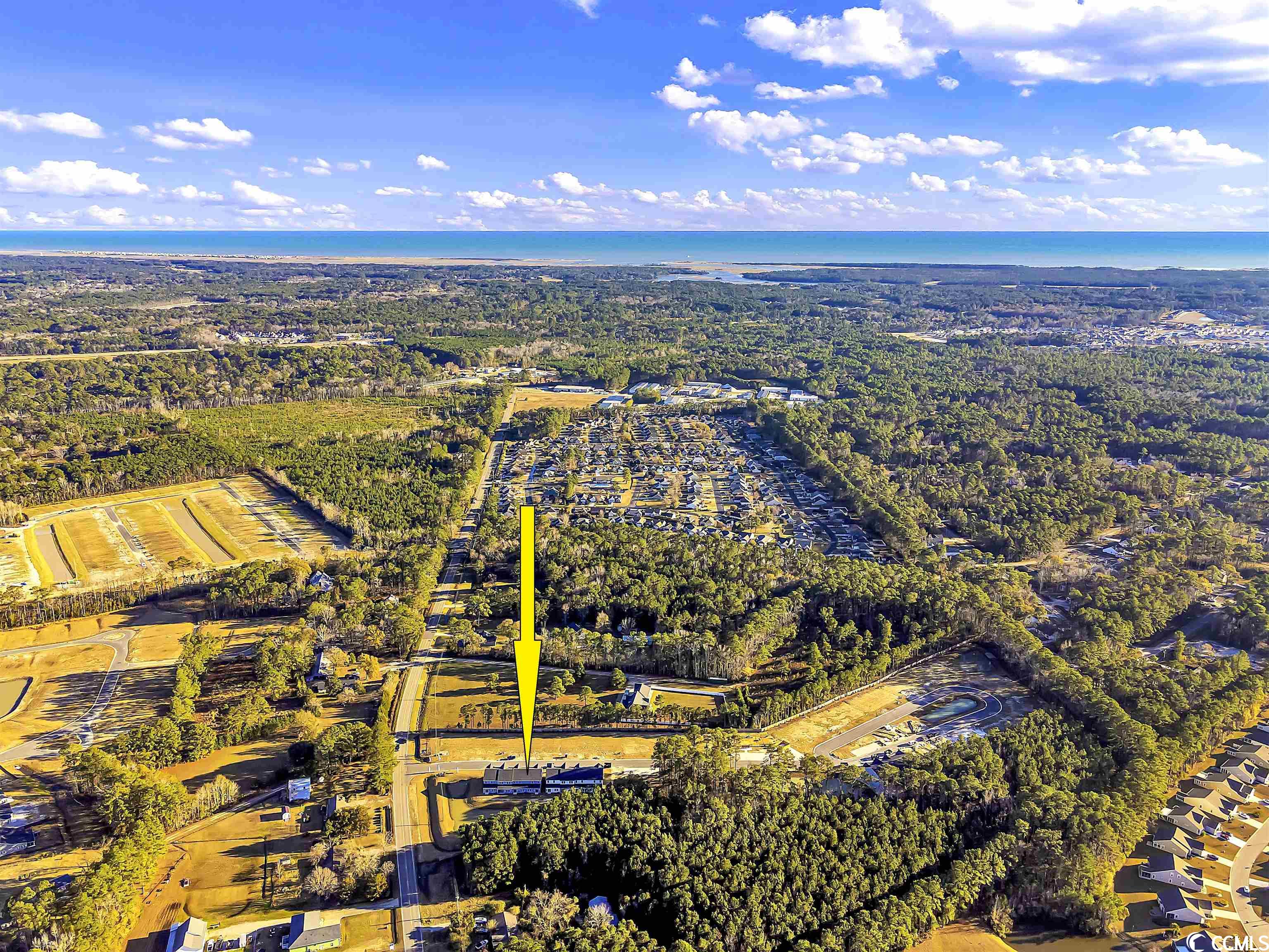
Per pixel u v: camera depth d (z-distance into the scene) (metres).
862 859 179.50
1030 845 182.38
